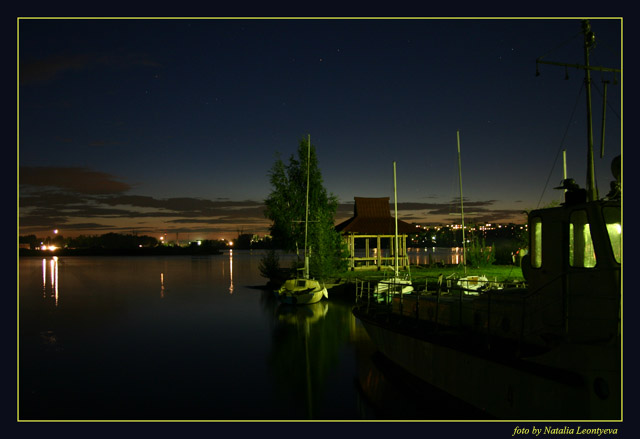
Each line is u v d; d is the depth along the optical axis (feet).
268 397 45.78
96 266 308.19
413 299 48.70
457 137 121.39
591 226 26.32
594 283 26.05
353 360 58.80
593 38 34.06
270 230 173.58
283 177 171.32
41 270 264.31
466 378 34.42
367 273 149.59
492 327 35.32
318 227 154.10
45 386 50.26
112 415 41.52
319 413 40.93
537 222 31.04
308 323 86.74
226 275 215.10
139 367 57.88
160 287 159.53
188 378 52.75
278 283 152.97
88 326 86.94
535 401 27.81
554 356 26.76
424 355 40.68
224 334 78.02
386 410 39.78
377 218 173.58
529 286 31.65
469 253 154.61
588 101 33.86
